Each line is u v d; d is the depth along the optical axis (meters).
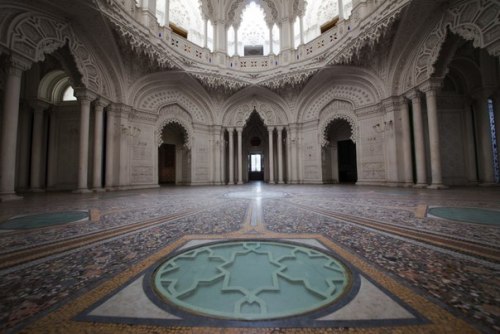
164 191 10.22
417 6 7.99
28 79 11.38
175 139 17.17
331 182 16.64
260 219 3.44
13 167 6.60
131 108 11.95
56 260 1.81
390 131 11.01
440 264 1.64
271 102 16.88
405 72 10.20
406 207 4.31
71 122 12.70
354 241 2.23
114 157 11.19
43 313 1.09
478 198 5.55
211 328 0.99
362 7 11.02
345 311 1.09
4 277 1.49
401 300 1.17
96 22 8.54
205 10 15.13
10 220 3.45
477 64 10.88
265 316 1.06
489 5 6.45
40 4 7.14
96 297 1.24
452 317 1.03
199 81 14.61
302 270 1.56
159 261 1.77
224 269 1.59
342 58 11.91
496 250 1.91
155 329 0.98
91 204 5.45
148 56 11.13
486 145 10.62
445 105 11.70
